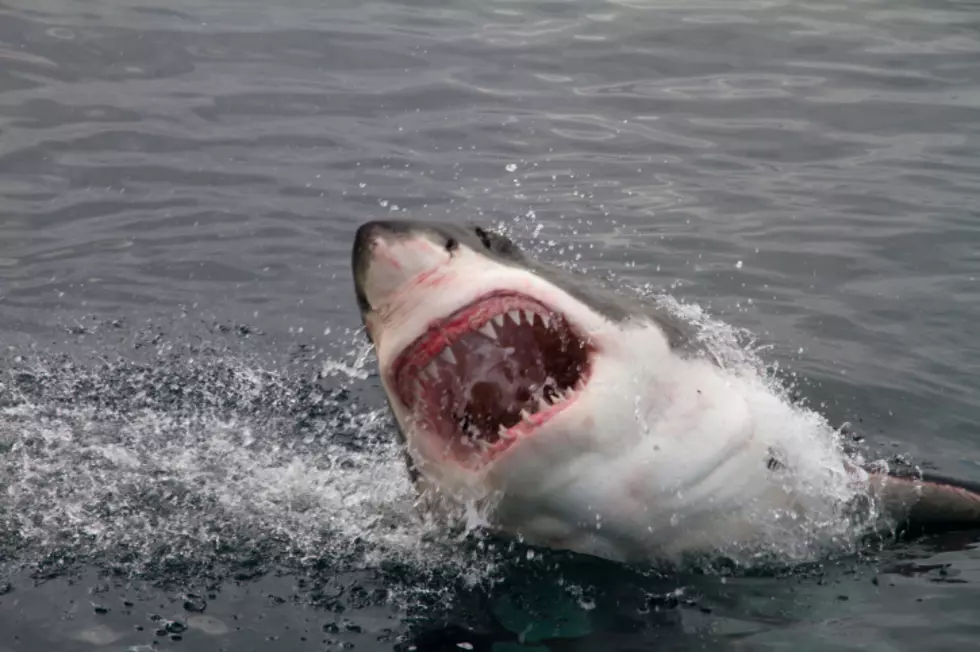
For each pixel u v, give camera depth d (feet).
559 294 20.43
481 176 44.32
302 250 39.37
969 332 33.71
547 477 20.75
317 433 29.48
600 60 55.21
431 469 21.25
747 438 22.31
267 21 58.08
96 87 50.49
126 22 56.65
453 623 21.31
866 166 45.37
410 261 20.03
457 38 57.21
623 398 20.72
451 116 49.26
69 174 43.78
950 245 39.09
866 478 24.56
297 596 22.22
